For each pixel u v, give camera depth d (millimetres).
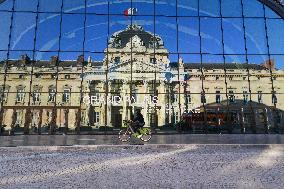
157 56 56156
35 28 23500
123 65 55031
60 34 23750
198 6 24953
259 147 11977
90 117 53375
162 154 9555
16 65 56969
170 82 53688
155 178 5375
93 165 7066
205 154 9461
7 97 53312
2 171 6215
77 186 4742
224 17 24734
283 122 43312
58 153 10180
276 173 5879
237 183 4938
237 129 36344
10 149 11172
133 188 4582
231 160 7906
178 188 4586
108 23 24531
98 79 55000
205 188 4586
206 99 53500
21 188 4625
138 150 11195
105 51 26516
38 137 21062
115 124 54719
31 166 6934
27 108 26844
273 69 55750
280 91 54875
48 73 55688
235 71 55438
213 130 33844
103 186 4734
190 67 58000
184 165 6988
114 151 10828
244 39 24188
